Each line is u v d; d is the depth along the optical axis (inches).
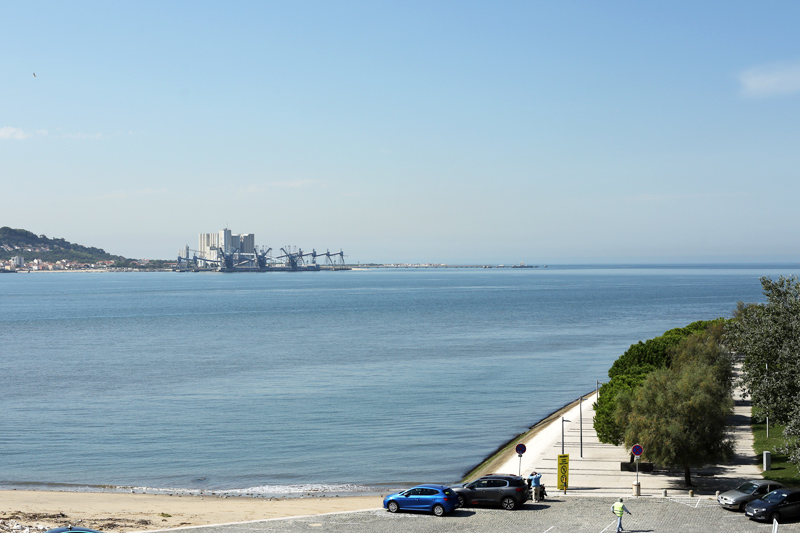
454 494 1654.8
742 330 2107.5
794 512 1525.6
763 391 1897.1
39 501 2054.6
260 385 4340.6
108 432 3112.7
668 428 1875.0
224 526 1560.0
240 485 2330.2
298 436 3034.0
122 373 4881.9
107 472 2501.2
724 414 1953.7
